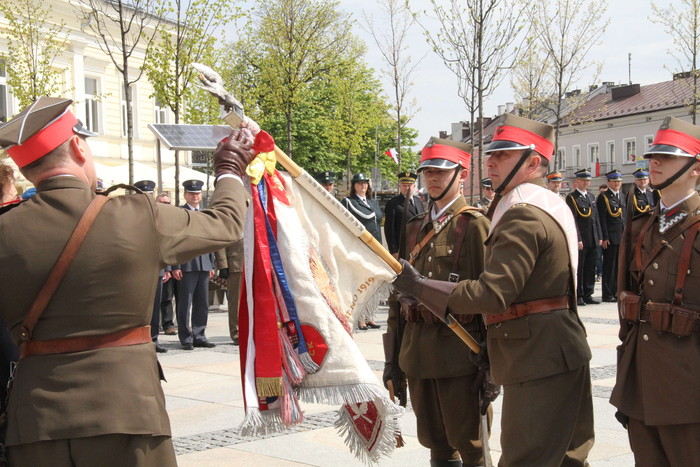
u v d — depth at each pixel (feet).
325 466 15.89
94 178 9.34
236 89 68.95
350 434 11.24
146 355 8.79
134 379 8.54
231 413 20.31
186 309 30.78
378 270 11.41
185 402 21.61
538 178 12.60
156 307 30.19
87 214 8.59
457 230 14.62
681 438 11.87
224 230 9.30
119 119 81.46
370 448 11.08
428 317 14.15
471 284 11.64
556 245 11.94
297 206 10.77
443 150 14.82
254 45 65.05
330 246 11.00
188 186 32.99
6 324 8.70
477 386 13.66
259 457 16.52
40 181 8.84
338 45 66.90
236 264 31.32
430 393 14.65
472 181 53.01
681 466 11.97
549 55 74.49
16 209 8.70
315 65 64.59
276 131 128.26
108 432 8.24
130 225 8.70
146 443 8.48
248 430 9.93
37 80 60.54
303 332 10.20
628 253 13.01
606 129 158.20
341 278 11.25
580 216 43.16
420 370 14.23
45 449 8.29
